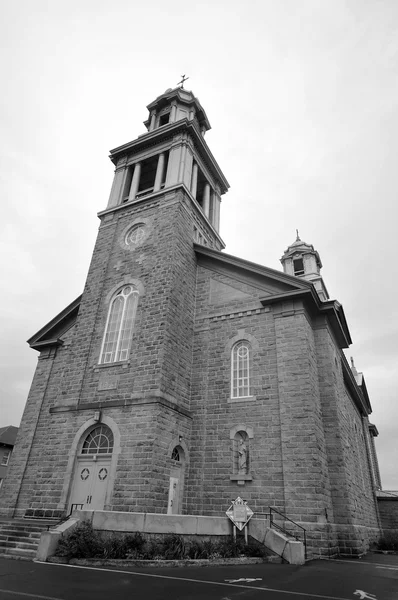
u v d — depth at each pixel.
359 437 29.03
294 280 19.28
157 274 20.45
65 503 16.34
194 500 16.92
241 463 17.02
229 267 21.77
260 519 13.78
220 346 19.92
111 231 24.03
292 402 16.86
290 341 18.17
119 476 15.70
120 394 17.80
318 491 14.98
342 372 23.94
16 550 12.38
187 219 23.02
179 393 18.45
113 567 10.21
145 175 28.58
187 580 8.92
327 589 8.51
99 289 21.91
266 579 9.46
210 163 28.06
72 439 17.64
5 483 20.95
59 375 23.14
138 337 18.97
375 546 22.48
